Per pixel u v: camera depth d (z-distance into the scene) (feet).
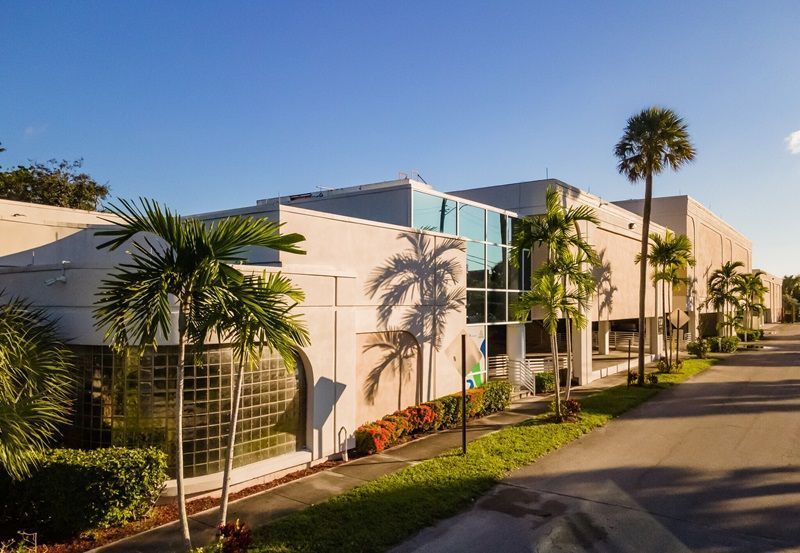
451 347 38.96
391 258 44.83
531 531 24.95
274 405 32.04
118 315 19.45
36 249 44.32
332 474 32.71
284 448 32.68
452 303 52.49
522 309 50.88
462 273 54.19
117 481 23.65
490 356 68.90
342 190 59.82
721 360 103.09
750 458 36.83
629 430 45.34
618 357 106.52
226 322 20.47
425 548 23.09
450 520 26.12
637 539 24.18
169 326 18.88
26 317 26.32
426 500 27.73
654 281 88.12
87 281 27.68
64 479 23.30
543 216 57.11
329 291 35.32
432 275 49.65
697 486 31.17
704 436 43.16
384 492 28.84
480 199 76.02
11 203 45.68
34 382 23.66
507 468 33.94
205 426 28.48
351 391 36.86
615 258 87.97
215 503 27.61
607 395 61.98
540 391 66.69
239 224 20.34
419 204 51.72
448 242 52.01
